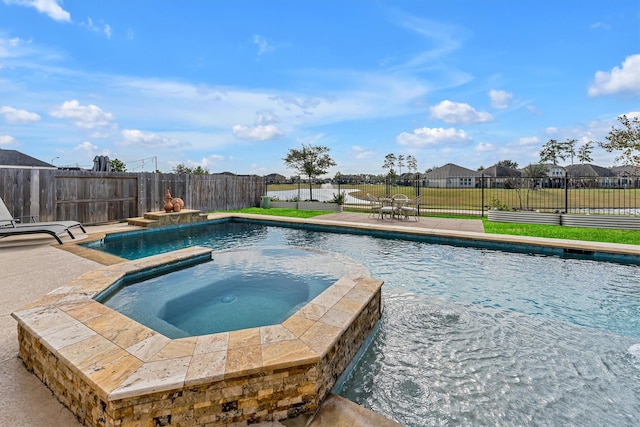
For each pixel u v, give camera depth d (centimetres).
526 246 732
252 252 635
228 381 204
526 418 244
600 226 908
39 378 248
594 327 382
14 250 636
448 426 237
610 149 1022
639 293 484
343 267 533
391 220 1124
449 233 837
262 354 225
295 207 1566
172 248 786
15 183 843
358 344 318
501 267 620
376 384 282
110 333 251
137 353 224
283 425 215
